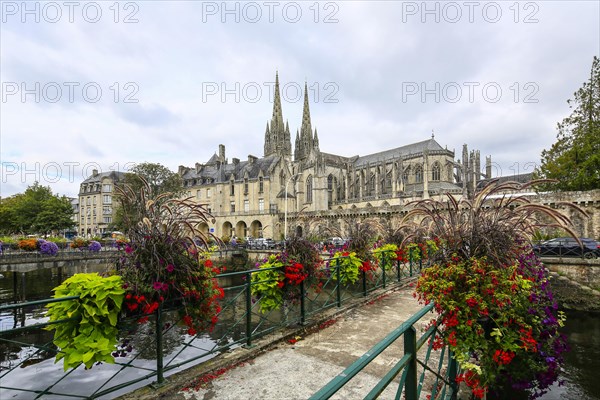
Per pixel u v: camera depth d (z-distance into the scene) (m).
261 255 35.28
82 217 77.75
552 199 25.56
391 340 2.15
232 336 11.30
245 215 57.34
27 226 52.22
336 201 61.00
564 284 17.02
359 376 4.45
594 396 7.97
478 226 4.62
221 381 4.24
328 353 5.18
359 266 8.78
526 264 5.10
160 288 3.88
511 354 4.28
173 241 4.23
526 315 5.06
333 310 7.43
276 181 59.97
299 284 6.57
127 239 4.18
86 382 7.54
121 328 3.79
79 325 3.49
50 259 24.45
